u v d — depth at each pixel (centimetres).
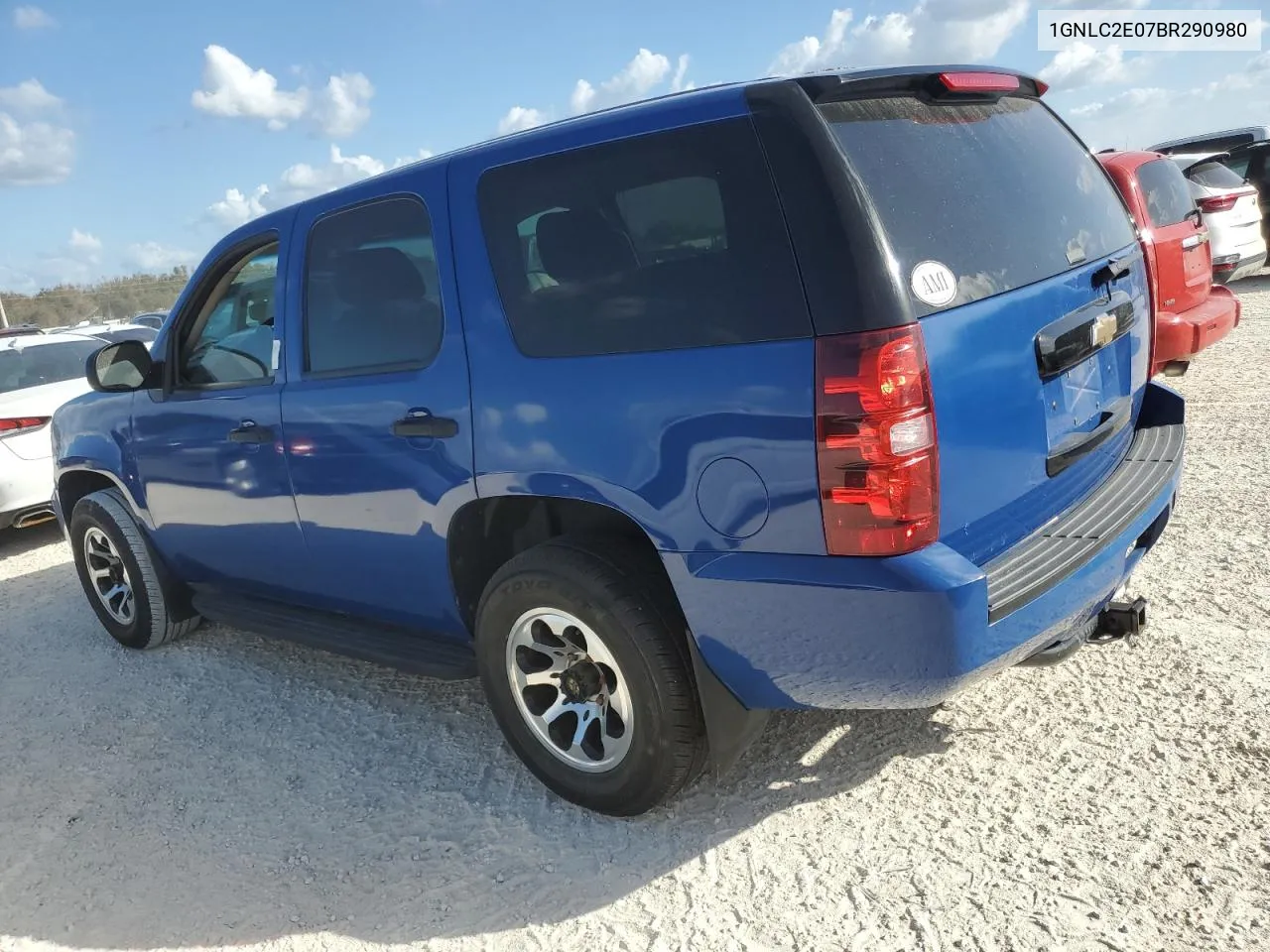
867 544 219
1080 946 220
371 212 317
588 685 281
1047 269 265
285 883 279
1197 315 630
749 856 265
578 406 259
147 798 335
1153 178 639
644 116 251
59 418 489
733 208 231
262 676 428
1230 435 604
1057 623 244
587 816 294
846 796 285
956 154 255
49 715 412
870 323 213
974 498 235
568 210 263
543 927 249
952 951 223
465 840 289
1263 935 217
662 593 264
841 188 219
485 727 359
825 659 234
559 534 308
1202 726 296
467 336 287
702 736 267
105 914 274
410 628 350
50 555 702
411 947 248
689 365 238
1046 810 267
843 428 215
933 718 320
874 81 240
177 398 402
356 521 334
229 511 387
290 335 348
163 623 462
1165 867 240
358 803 316
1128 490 289
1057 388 268
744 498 232
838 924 236
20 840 317
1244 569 405
